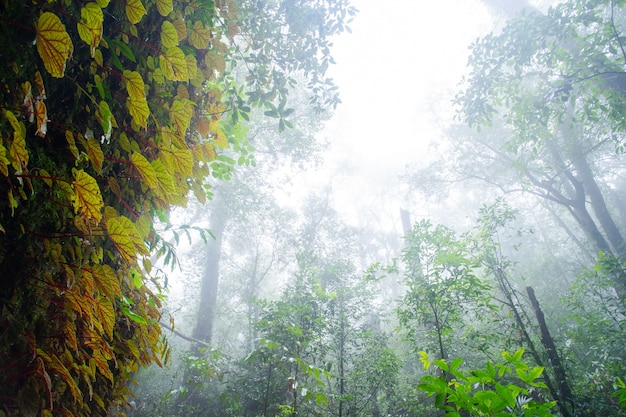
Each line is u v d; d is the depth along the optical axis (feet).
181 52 3.08
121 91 3.24
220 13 5.87
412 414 16.93
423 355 5.15
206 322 28.14
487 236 14.24
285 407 12.41
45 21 1.90
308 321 15.20
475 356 18.35
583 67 14.35
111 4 3.05
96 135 2.94
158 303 4.26
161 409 17.39
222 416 18.17
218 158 6.43
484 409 3.82
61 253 2.43
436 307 12.54
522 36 15.06
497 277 14.25
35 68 2.21
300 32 9.93
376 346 16.52
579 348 17.30
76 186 2.06
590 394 12.30
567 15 14.26
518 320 13.34
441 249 12.84
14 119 1.79
